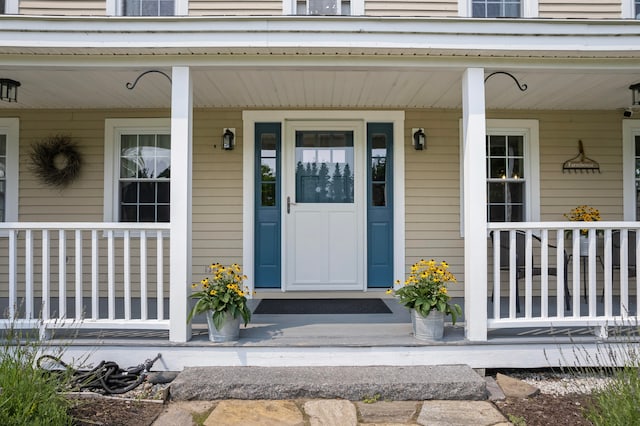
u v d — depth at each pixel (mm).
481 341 3184
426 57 3281
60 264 3221
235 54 3244
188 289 3203
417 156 4922
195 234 4887
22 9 4520
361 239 4961
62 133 4902
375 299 4801
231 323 3201
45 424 2168
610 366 2918
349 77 3824
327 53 3238
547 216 4969
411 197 4910
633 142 4992
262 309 4301
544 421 2561
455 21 3100
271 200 4992
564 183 4980
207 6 4555
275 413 2631
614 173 4980
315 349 3154
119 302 4805
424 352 3178
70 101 4625
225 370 3025
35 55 3221
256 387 2818
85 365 3123
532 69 3352
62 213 4887
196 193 4898
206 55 3242
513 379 3111
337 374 2969
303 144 5008
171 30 3070
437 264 4883
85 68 3305
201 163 4906
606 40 3127
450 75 3746
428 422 2547
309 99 4574
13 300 3182
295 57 3275
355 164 4973
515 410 2709
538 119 4969
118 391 2904
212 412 2645
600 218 4941
